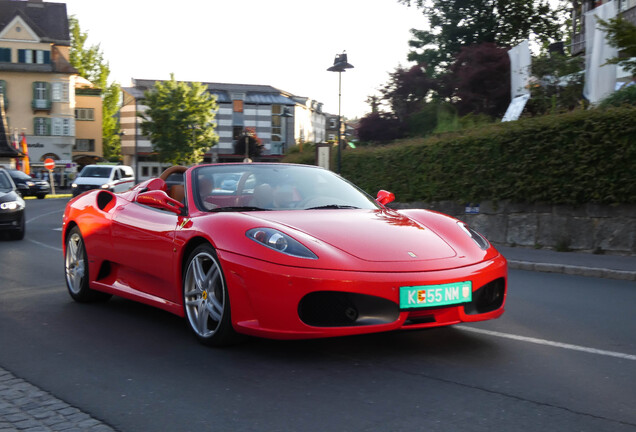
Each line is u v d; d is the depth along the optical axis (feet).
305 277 11.16
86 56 243.19
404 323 11.54
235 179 15.05
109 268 16.92
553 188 33.35
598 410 9.26
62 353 12.63
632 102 36.04
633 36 32.48
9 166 138.51
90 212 17.35
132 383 10.64
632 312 17.63
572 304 18.88
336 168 52.29
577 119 32.32
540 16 103.96
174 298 14.03
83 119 230.68
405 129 67.82
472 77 64.39
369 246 12.04
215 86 259.60
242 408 9.38
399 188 44.42
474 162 38.06
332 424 8.72
